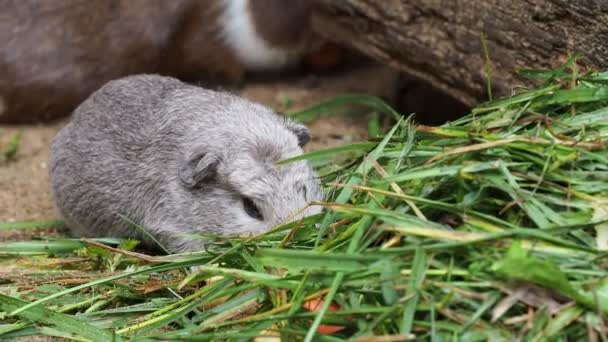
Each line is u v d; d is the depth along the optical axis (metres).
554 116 5.23
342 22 8.48
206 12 9.58
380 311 4.15
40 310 4.84
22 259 5.88
